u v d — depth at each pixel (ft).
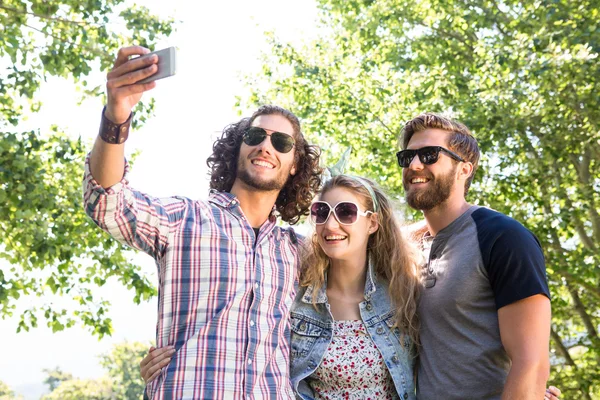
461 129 11.97
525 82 35.53
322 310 12.15
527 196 39.01
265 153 11.26
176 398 9.80
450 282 11.07
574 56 32.94
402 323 11.91
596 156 37.86
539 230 36.65
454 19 40.04
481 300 10.89
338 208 12.13
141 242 10.07
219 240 10.59
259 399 10.18
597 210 36.83
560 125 35.60
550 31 34.86
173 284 10.31
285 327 11.46
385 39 43.80
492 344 10.76
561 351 42.14
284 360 11.03
